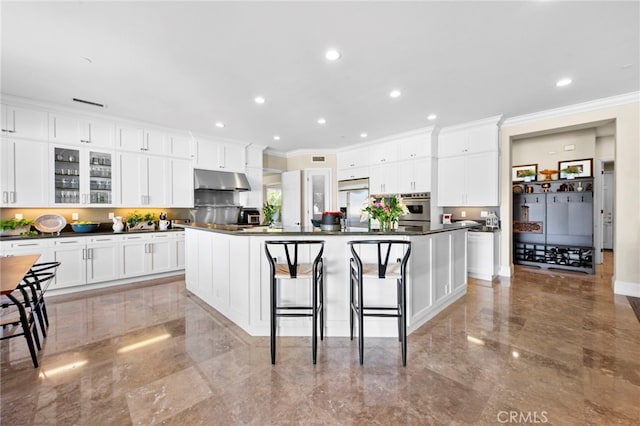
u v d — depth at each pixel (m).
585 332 2.50
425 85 3.16
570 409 1.55
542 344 2.29
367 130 5.02
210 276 3.22
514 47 2.41
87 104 3.64
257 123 4.53
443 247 3.07
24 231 3.69
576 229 4.79
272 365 2.01
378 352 2.20
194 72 2.81
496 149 4.44
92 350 2.22
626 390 1.70
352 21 2.06
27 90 3.21
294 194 6.54
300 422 1.47
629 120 3.49
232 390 1.73
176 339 2.42
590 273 4.62
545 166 5.22
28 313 2.23
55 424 1.45
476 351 2.19
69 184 3.87
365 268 2.32
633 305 3.16
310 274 2.15
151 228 4.68
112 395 1.68
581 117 3.81
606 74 2.92
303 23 2.08
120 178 4.28
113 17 1.99
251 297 2.53
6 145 3.40
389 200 2.76
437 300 2.96
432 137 4.94
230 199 5.77
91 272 3.82
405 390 1.73
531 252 5.23
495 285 4.00
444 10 1.95
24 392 1.70
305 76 2.92
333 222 2.93
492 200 4.48
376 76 2.93
